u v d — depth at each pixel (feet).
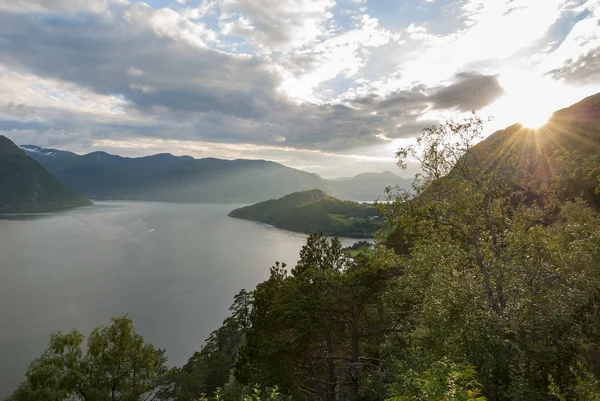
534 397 36.40
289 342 73.36
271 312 80.28
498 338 39.14
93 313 302.25
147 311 313.12
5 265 460.55
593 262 51.19
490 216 61.00
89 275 425.69
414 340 48.29
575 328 42.83
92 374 87.81
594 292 46.80
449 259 59.31
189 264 509.35
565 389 38.99
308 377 81.56
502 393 38.68
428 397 26.00
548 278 51.08
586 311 46.73
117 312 306.76
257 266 508.53
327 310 74.13
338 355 87.04
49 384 78.18
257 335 80.33
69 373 81.97
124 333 91.61
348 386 82.12
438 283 52.19
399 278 65.16
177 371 155.94
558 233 71.26
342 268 92.07
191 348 251.19
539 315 45.83
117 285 387.75
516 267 51.39
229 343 222.07
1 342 242.78
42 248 581.94
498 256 56.29
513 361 40.91
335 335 83.87
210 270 476.54
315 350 82.33
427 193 67.26
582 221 78.64
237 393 100.53
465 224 63.62
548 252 50.14
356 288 71.46
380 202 70.79
